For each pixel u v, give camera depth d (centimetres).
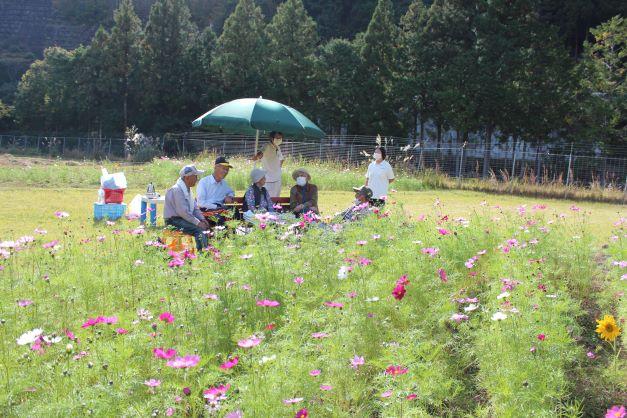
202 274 488
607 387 393
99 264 565
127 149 4531
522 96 3788
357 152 2986
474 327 448
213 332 400
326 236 595
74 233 875
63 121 6025
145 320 397
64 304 464
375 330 411
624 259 591
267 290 467
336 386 342
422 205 1512
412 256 543
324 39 7419
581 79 3788
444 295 489
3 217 1079
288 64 4884
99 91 5806
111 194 1114
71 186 1800
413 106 4438
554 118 3788
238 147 3925
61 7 11162
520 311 412
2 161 3206
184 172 738
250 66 5062
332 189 1997
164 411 292
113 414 292
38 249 604
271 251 525
